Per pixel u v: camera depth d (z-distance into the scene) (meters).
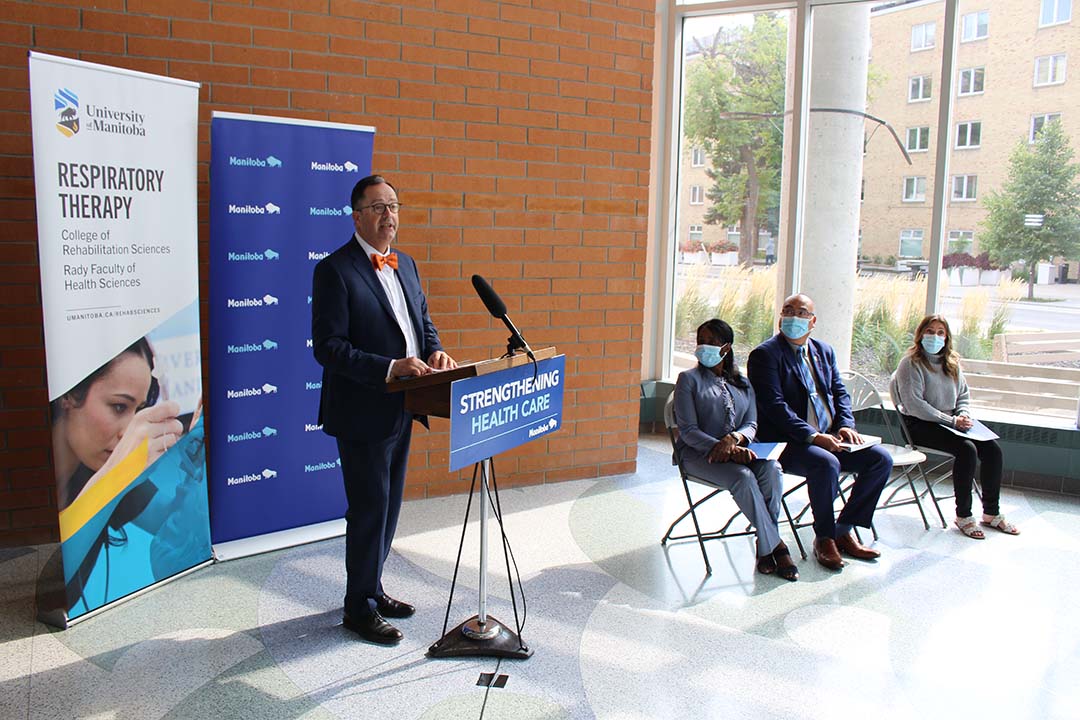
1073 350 5.62
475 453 2.85
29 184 4.12
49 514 4.36
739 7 6.39
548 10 5.17
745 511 4.16
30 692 2.98
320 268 3.28
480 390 2.81
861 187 6.18
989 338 5.93
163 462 3.80
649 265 6.93
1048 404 5.78
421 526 4.71
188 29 4.26
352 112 4.71
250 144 3.99
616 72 5.43
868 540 4.69
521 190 5.23
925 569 4.28
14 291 4.16
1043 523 5.00
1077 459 5.49
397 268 3.46
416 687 3.06
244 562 4.16
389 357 3.32
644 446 6.55
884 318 6.21
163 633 3.44
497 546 4.46
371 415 3.27
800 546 4.40
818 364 4.72
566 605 3.78
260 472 4.27
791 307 4.57
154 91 3.56
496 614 3.67
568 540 4.58
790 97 6.30
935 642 3.50
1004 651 3.43
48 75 3.13
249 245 4.05
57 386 3.29
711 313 6.88
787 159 6.36
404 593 3.85
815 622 3.66
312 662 3.23
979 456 4.88
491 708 2.93
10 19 3.96
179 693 2.99
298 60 4.53
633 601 3.83
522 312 5.34
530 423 3.18
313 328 3.24
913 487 5.09
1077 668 3.30
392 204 3.31
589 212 5.46
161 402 3.75
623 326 5.68
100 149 3.36
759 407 4.55
